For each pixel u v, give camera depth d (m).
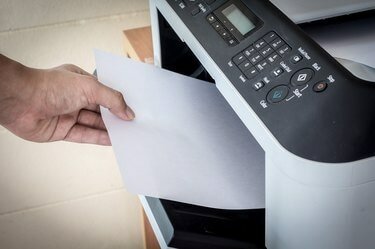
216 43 0.46
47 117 0.65
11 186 1.02
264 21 0.45
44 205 1.06
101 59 0.58
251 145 0.51
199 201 0.45
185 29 0.49
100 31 0.93
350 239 0.39
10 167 1.00
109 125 0.52
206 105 0.55
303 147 0.35
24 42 0.90
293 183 0.36
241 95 0.41
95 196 1.08
